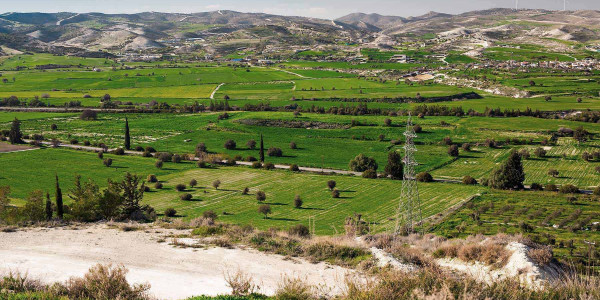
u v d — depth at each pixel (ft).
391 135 540.93
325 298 53.21
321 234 229.04
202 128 579.89
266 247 77.36
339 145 506.89
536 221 240.12
